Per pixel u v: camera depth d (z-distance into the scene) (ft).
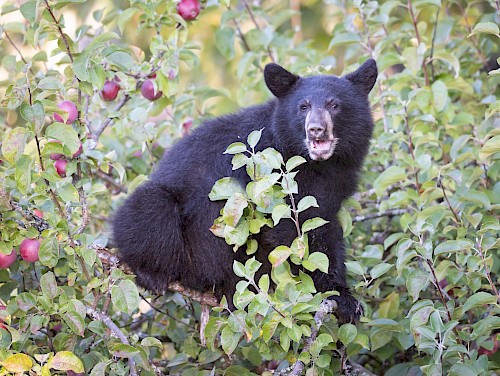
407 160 34.42
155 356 34.45
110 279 27.35
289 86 34.86
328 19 63.16
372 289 33.32
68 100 31.17
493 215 34.35
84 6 56.29
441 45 45.44
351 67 40.70
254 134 27.37
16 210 28.58
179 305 34.78
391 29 52.65
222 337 26.55
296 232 32.22
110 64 33.71
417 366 31.48
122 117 34.88
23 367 24.26
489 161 34.17
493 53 48.78
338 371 30.50
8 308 27.04
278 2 60.49
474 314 32.99
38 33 31.19
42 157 28.07
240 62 43.70
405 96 41.39
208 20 60.85
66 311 26.50
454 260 34.42
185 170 33.50
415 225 30.99
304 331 26.43
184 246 33.14
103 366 25.81
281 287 26.50
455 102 45.78
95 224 39.65
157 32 35.88
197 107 45.47
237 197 26.81
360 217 37.68
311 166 33.47
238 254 32.89
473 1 45.85
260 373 33.40
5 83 37.19
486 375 28.37
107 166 33.24
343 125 33.91
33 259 28.89
